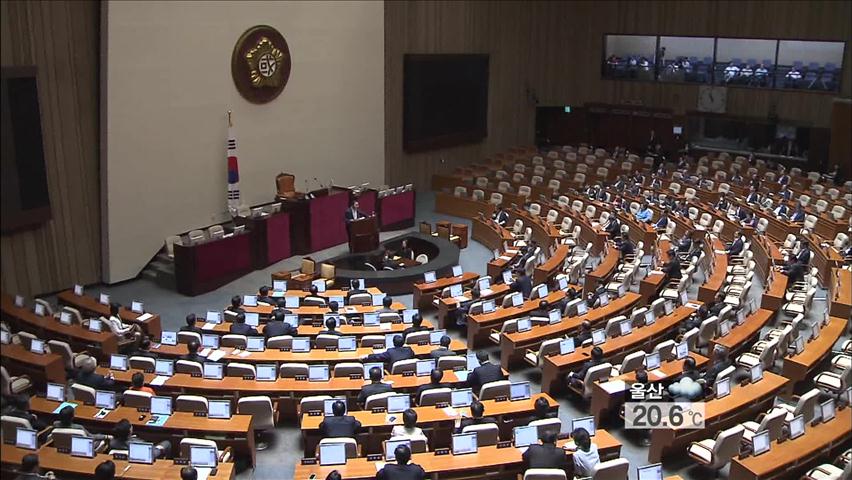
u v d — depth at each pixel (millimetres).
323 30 25672
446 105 33312
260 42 23312
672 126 37406
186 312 18984
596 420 13070
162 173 21312
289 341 14203
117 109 19781
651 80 37844
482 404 11500
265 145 24344
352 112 27453
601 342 14867
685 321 16188
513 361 15812
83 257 19844
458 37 33594
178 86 21312
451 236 24906
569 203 28609
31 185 17281
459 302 17875
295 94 25078
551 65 39156
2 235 8812
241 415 11625
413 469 9539
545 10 38125
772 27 34281
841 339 16625
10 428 10109
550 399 12414
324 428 10906
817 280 19656
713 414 11898
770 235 24672
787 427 11055
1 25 8250
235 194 22781
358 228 22844
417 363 13117
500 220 25844
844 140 31875
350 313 16641
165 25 20641
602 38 38719
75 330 15141
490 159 35812
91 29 19250
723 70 35906
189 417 11461
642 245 23656
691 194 29297
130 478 9758
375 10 27609
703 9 35844
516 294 17297
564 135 39812
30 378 13445
